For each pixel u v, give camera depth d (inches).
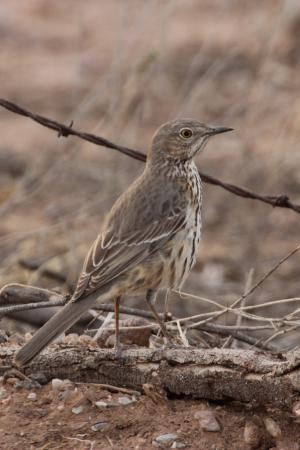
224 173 766.5
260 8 1020.5
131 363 362.3
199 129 434.3
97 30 1146.0
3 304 456.8
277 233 731.4
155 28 872.9
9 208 719.1
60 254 642.2
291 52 935.7
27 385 366.3
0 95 995.9
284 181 770.2
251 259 681.6
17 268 594.9
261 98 804.0
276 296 621.0
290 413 346.9
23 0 1235.2
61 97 986.7
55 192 772.6
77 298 376.5
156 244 400.5
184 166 431.8
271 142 793.6
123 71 802.8
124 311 439.5
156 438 341.7
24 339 409.1
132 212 403.9
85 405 356.8
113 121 720.3
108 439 343.3
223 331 433.1
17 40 1143.0
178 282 411.5
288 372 340.2
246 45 982.4
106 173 758.5
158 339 423.8
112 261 389.7
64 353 368.2
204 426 345.4
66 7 1227.9
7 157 845.8
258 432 343.0
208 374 351.3
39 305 419.2
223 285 643.5
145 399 358.9
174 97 925.8
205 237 722.8
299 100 831.7
